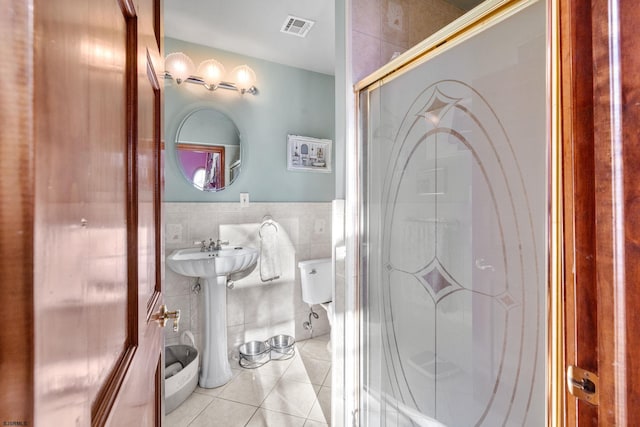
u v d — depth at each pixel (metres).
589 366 0.39
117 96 0.44
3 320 0.20
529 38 0.76
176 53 2.11
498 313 0.85
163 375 0.86
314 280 2.54
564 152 0.43
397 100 1.20
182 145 2.26
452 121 0.98
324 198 2.82
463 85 0.94
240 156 2.45
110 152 0.40
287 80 2.63
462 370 0.97
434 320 1.07
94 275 0.34
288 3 1.85
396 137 1.21
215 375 2.03
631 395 0.33
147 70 0.63
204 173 2.33
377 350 1.34
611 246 0.35
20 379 0.21
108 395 0.38
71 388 0.27
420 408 1.13
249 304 2.47
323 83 2.80
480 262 0.90
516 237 0.80
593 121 0.38
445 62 1.00
